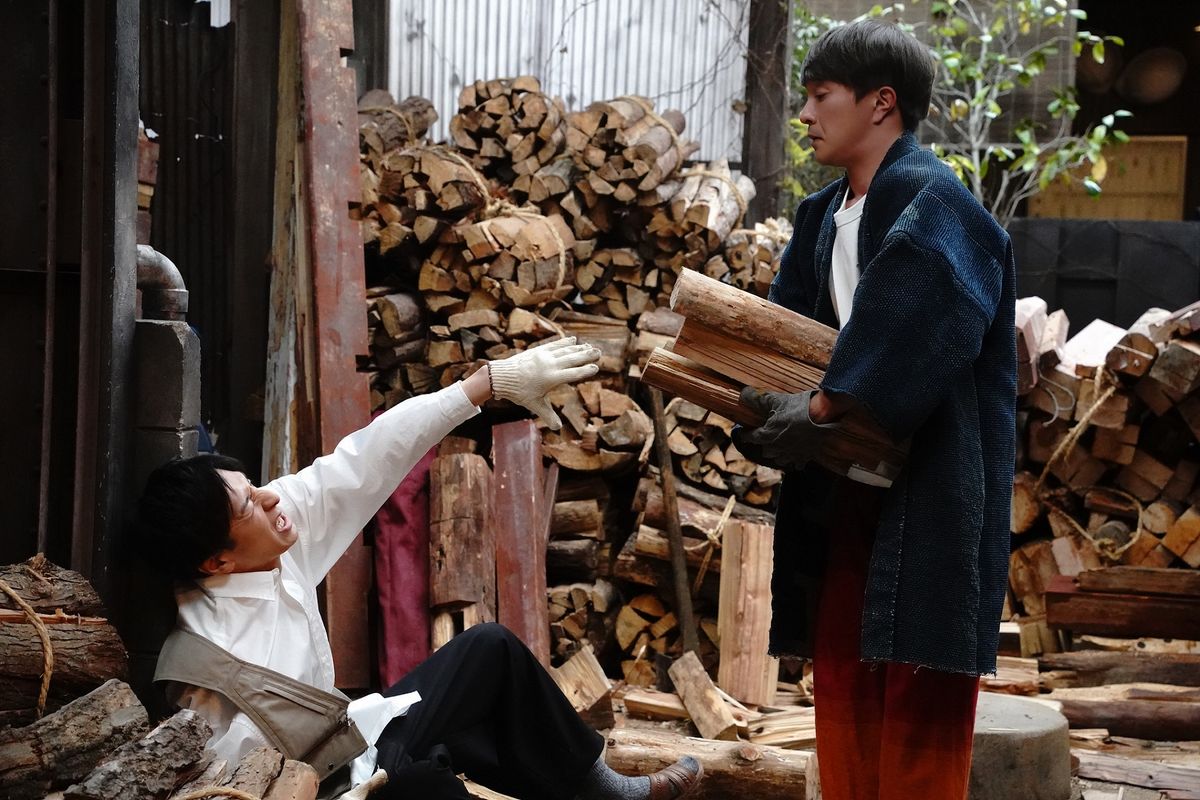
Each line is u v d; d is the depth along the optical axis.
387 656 3.67
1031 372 4.52
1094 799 3.37
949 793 2.32
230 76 5.24
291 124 4.29
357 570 3.82
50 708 2.24
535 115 4.70
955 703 2.33
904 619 2.18
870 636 2.21
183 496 2.35
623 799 2.75
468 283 4.59
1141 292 6.19
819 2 6.66
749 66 5.55
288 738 2.31
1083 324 6.31
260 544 2.42
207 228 5.29
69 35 2.61
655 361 2.38
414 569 3.80
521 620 3.81
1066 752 3.23
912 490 2.21
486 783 2.71
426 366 4.71
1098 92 9.73
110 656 2.29
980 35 6.69
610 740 3.39
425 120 5.22
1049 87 6.74
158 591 2.67
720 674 4.05
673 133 4.82
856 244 2.36
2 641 2.14
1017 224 6.35
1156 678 4.12
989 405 2.30
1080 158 6.57
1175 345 4.35
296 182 4.17
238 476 2.44
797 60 6.16
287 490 2.59
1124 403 4.48
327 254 3.95
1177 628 4.23
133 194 2.67
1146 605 4.26
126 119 2.62
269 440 4.29
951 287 2.10
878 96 2.33
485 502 3.92
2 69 2.55
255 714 2.30
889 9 6.28
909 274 2.10
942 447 2.20
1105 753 3.77
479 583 3.76
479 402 2.66
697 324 2.32
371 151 4.86
